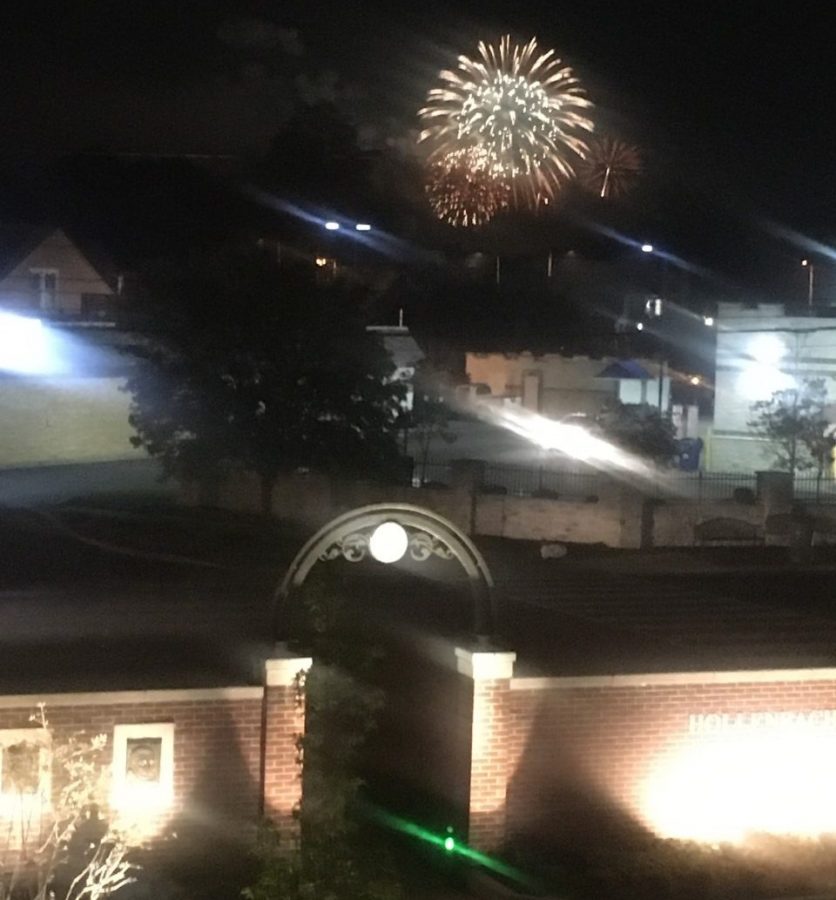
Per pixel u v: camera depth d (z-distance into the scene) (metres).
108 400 45.97
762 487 32.88
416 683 17.03
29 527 32.81
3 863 14.12
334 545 15.62
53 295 52.59
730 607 24.16
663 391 50.59
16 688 15.22
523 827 15.97
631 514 31.98
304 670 15.07
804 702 16.98
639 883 15.37
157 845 14.84
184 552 30.25
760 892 15.38
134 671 16.56
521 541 32.22
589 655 18.55
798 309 41.72
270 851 13.48
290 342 32.81
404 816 16.94
